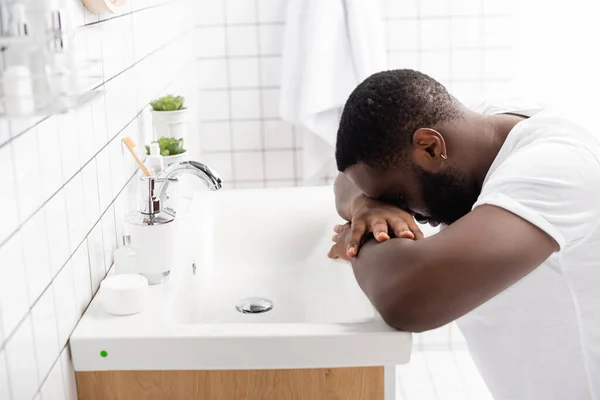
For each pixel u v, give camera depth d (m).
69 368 1.04
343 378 1.07
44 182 0.95
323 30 2.43
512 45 2.71
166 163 1.63
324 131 2.54
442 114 1.09
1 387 0.80
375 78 1.12
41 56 0.77
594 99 2.62
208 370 1.07
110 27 1.34
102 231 1.25
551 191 0.94
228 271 1.61
